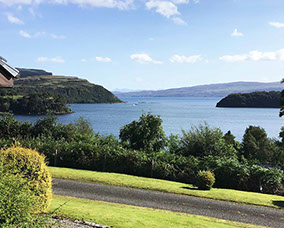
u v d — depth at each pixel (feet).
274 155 80.64
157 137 74.38
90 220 26.27
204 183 46.62
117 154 57.93
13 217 15.85
